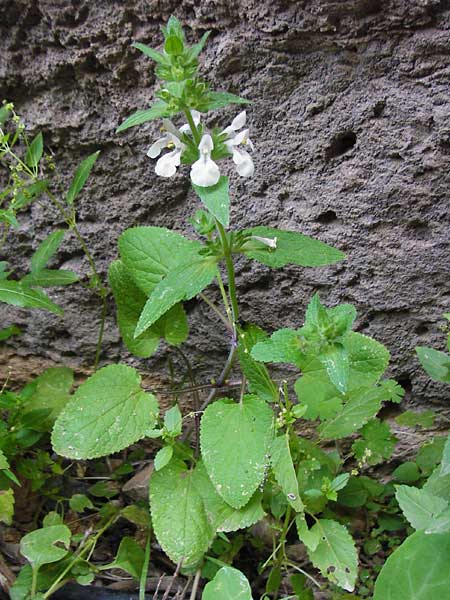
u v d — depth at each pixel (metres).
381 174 0.23
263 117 0.24
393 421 0.27
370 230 0.24
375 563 0.24
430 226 0.24
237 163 0.19
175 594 0.22
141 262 0.24
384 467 0.27
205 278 0.21
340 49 0.22
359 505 0.25
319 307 0.18
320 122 0.23
